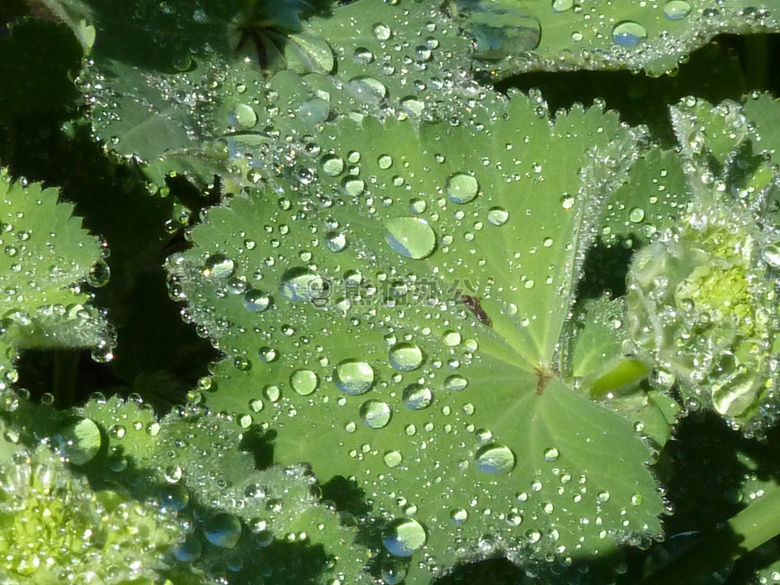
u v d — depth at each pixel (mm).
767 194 271
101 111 281
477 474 262
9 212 265
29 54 294
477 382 267
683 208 289
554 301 269
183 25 296
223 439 259
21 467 243
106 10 292
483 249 271
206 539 253
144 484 255
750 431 259
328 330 266
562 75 310
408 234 271
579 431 261
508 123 273
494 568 280
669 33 301
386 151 272
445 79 298
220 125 288
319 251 268
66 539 239
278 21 302
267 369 263
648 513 256
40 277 265
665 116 308
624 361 265
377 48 301
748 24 297
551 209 271
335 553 255
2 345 261
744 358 250
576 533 258
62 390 289
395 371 266
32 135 292
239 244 266
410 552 259
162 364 296
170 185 299
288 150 283
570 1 306
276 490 258
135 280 294
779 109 297
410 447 263
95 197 292
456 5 309
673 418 270
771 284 249
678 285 251
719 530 278
